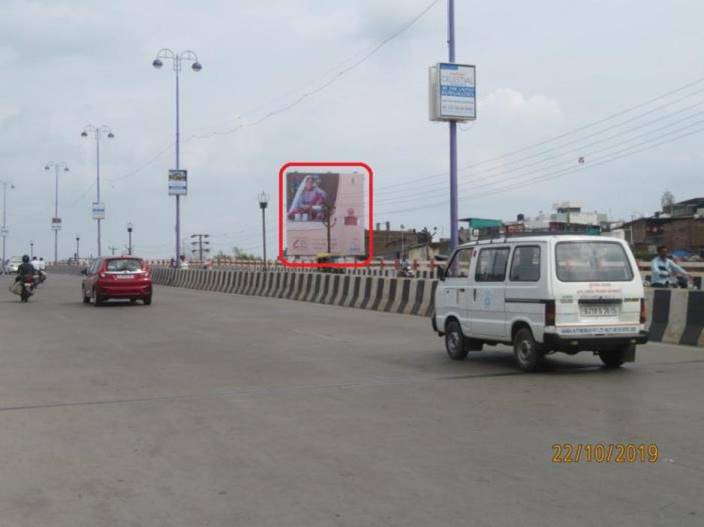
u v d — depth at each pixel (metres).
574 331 9.78
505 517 4.71
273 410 8.04
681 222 54.03
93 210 65.69
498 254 10.85
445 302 11.98
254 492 5.30
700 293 12.95
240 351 12.96
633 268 10.15
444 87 22.30
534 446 6.39
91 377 10.31
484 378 9.89
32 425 7.46
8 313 21.86
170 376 10.34
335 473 5.71
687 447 6.28
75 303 26.69
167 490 5.38
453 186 22.72
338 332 16.06
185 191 46.84
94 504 5.10
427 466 5.86
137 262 25.23
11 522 4.77
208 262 62.53
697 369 10.40
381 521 4.69
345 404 8.30
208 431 7.13
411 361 11.60
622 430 6.88
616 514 4.74
